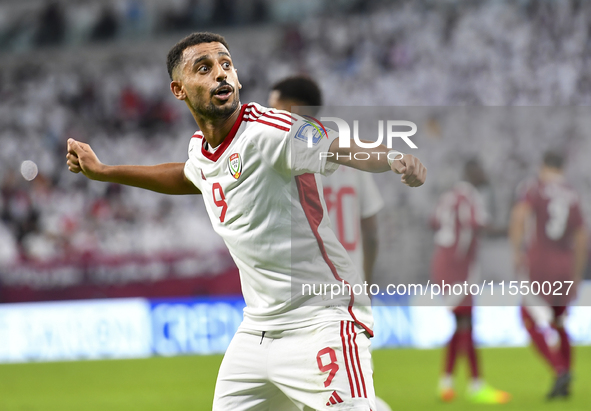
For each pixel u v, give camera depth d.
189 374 27.59
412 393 21.78
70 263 38.66
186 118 51.22
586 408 18.81
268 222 8.89
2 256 42.25
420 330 24.27
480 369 20.31
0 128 50.34
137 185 10.81
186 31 55.25
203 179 9.45
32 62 53.94
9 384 26.78
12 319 34.62
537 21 51.31
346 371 8.59
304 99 13.33
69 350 34.44
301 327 8.98
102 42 55.16
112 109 51.59
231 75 8.96
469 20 52.34
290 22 54.69
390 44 52.66
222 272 38.47
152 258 38.69
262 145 8.54
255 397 9.70
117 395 23.61
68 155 11.02
